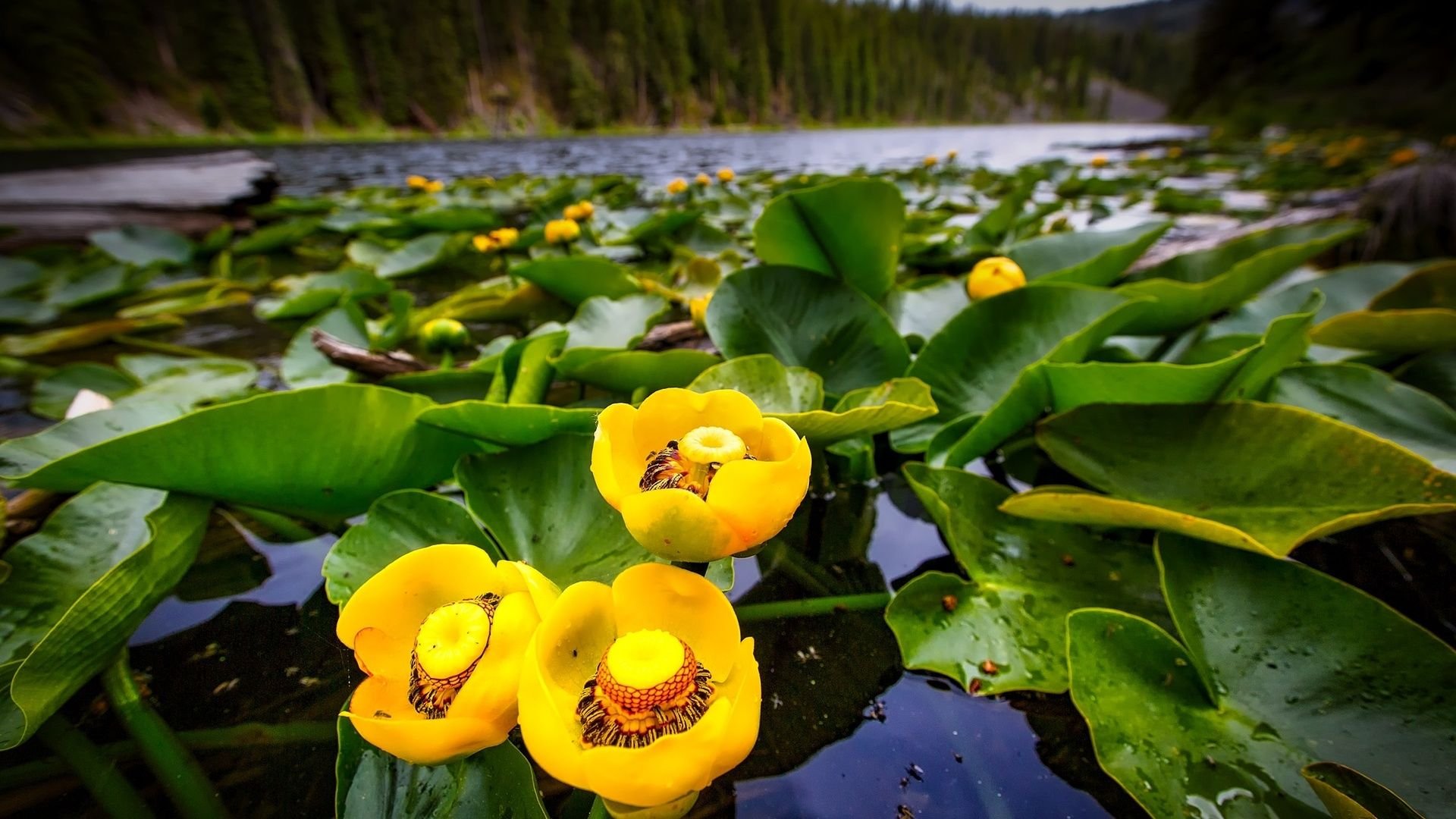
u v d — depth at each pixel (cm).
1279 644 30
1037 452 49
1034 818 26
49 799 27
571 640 22
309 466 36
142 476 32
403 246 122
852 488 47
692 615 23
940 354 51
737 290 52
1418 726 26
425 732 20
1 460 40
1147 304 45
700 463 24
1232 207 176
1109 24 4994
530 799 24
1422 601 35
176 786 27
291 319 92
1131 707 28
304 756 29
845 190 52
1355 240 106
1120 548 37
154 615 36
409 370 60
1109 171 301
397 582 23
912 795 27
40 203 154
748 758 28
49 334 79
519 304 84
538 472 38
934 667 31
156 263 117
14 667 29
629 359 47
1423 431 42
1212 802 25
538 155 500
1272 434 37
